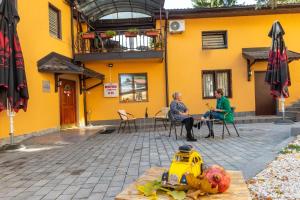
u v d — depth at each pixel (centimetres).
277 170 486
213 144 789
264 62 1429
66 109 1300
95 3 1435
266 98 1451
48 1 1154
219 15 1424
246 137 894
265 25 1438
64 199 402
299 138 779
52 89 1170
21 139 941
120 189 437
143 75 1455
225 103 915
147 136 1024
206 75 1457
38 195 421
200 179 258
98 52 1362
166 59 1434
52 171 556
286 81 1116
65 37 1310
